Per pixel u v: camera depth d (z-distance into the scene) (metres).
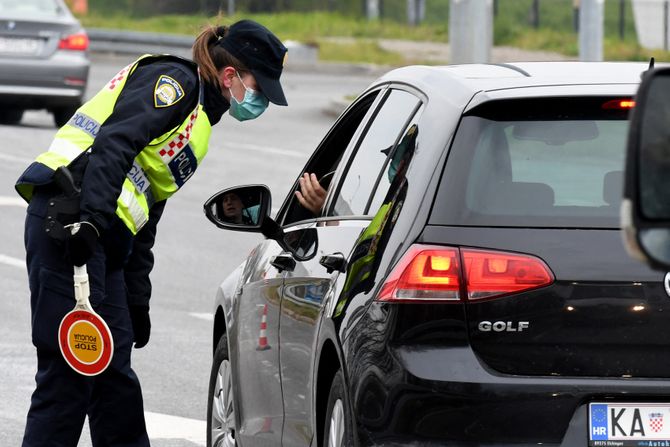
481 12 79.56
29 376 32.47
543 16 164.25
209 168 69.38
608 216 16.23
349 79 120.62
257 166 70.50
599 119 16.98
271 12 167.38
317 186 21.97
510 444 15.94
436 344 16.22
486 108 16.91
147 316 23.52
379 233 17.28
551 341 16.03
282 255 20.94
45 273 20.94
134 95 20.69
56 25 77.88
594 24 85.12
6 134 77.44
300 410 19.55
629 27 163.25
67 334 20.88
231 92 21.53
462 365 16.06
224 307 24.48
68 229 20.34
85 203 20.22
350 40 148.25
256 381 22.05
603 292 15.98
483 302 16.12
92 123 20.97
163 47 128.25
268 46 21.44
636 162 10.06
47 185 21.00
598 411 15.95
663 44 154.38
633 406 15.98
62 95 78.06
